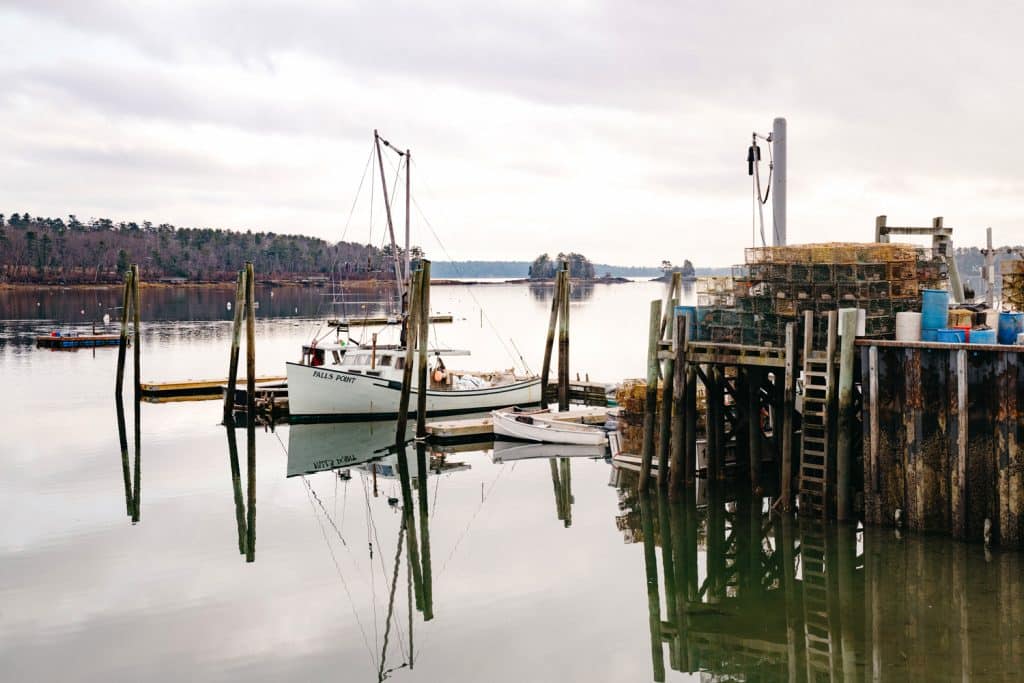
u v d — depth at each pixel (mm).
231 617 18562
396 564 21828
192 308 125188
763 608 18906
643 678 16062
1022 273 25375
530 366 61688
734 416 27875
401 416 34688
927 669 15773
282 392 43062
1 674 15984
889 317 22578
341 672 16281
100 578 20531
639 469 30344
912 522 20312
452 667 16516
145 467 31125
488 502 27062
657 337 25562
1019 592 18375
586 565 21672
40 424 38781
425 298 35000
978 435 19438
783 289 23562
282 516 25656
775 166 27438
